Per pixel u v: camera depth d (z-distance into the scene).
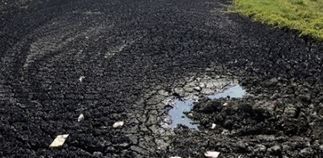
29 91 12.44
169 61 14.63
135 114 11.05
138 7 22.41
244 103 10.79
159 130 10.36
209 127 10.48
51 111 11.23
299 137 9.73
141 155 9.30
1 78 13.38
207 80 13.09
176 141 9.84
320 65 14.19
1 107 11.46
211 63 14.44
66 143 9.77
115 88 12.54
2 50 15.92
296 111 10.62
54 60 14.88
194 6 22.78
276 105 10.75
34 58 15.11
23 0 23.83
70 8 22.20
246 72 13.70
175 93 12.22
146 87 12.59
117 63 14.50
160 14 20.88
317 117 10.41
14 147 9.65
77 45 16.39
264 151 9.23
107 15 20.73
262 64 14.31
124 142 9.77
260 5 22.56
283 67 14.01
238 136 9.95
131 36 17.34
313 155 9.05
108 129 10.35
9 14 21.02
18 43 16.70
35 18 20.28
